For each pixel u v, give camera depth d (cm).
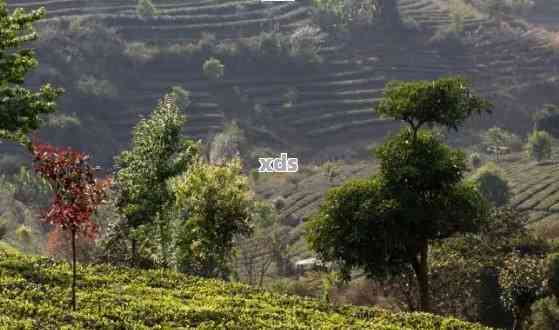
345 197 6303
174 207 6794
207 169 6856
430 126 6456
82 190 3528
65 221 3534
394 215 6109
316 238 6431
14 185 17350
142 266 7438
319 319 4406
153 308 3956
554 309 8100
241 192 6919
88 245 9575
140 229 6800
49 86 4388
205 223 6762
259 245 13975
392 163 6288
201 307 4112
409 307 7875
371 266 6375
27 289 3941
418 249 6347
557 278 7062
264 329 3900
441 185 6288
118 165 7081
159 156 6725
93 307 3831
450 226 6259
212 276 7081
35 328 3306
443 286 8250
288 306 4638
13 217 13862
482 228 7281
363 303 9200
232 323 3909
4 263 4369
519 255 8031
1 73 4297
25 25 4406
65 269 4572
